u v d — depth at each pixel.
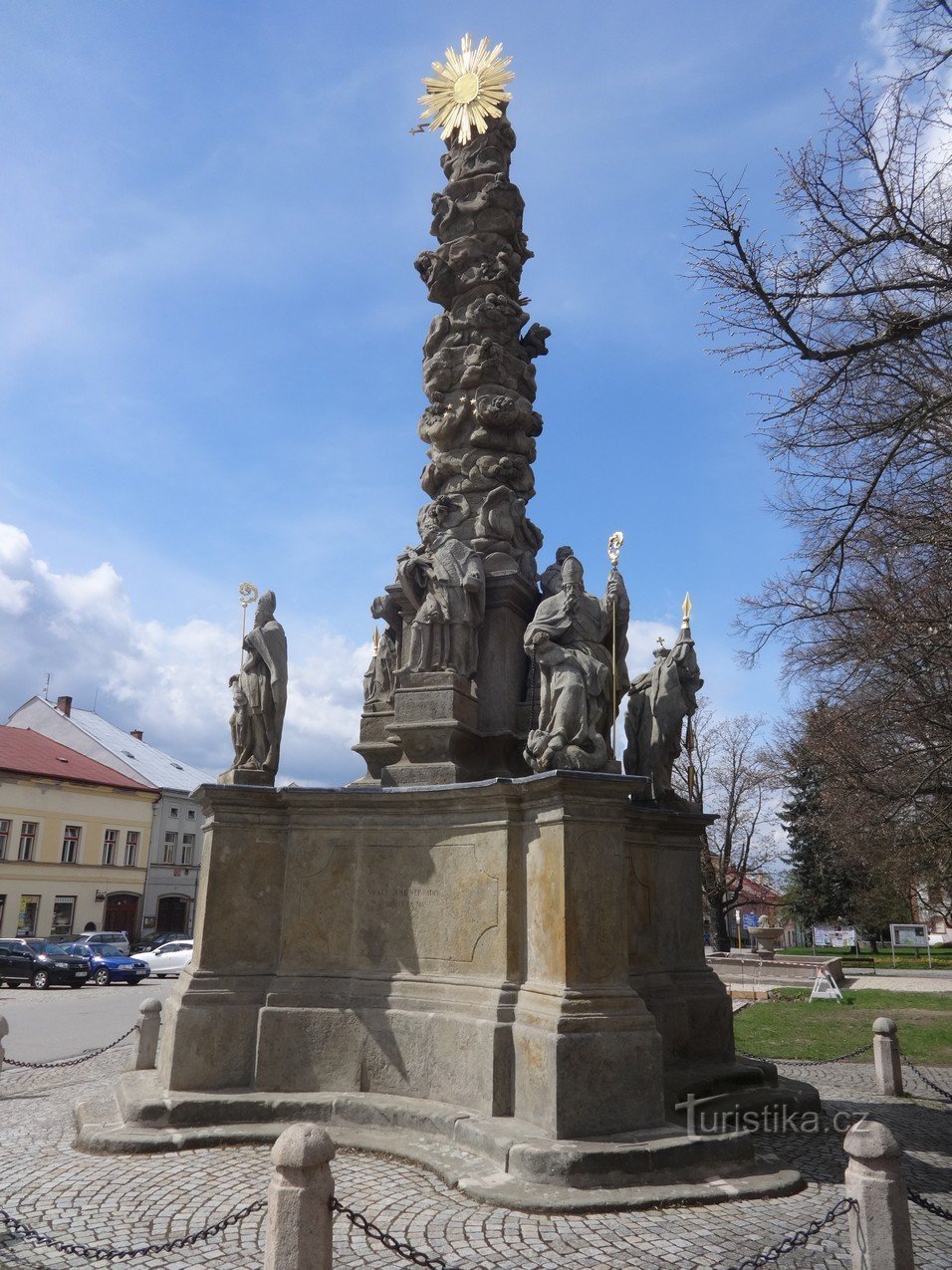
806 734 22.78
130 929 52.19
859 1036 17.66
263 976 9.05
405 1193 6.66
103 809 51.00
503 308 12.40
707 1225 6.18
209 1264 5.57
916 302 9.52
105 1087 10.79
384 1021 8.61
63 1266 5.57
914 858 19.17
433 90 13.51
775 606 24.19
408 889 8.99
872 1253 4.71
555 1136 7.07
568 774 7.77
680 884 10.21
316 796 9.25
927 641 12.88
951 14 8.23
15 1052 15.52
